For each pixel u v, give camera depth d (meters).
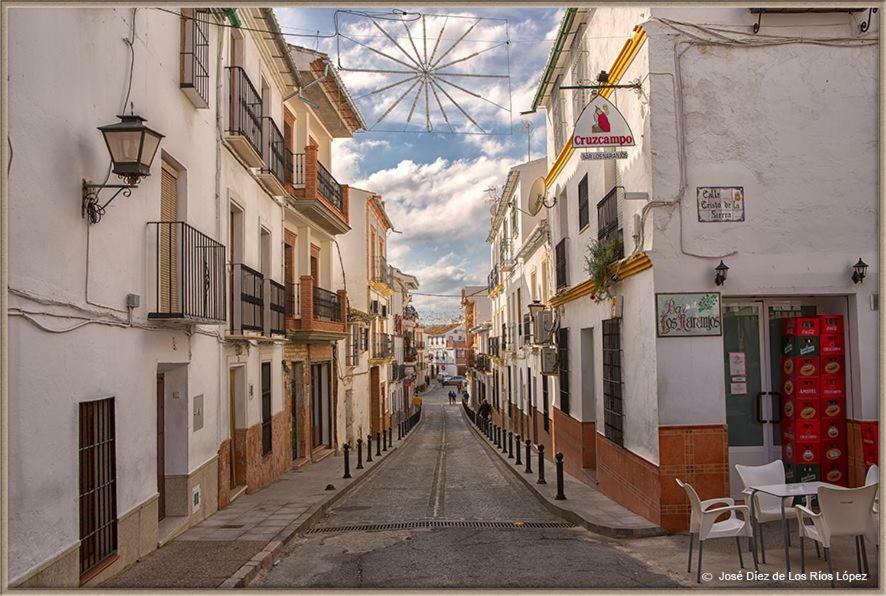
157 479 8.27
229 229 11.47
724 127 8.66
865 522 5.85
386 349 34.22
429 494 13.48
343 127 20.34
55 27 5.56
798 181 8.66
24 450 5.00
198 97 9.25
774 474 7.17
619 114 8.91
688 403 8.48
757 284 8.58
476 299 59.03
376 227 32.59
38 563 5.18
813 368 8.70
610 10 10.68
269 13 12.59
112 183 6.63
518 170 25.95
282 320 15.03
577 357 14.28
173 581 6.43
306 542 8.90
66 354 5.67
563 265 15.42
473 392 57.44
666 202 8.55
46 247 5.37
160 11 8.18
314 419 20.67
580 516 9.55
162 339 8.14
